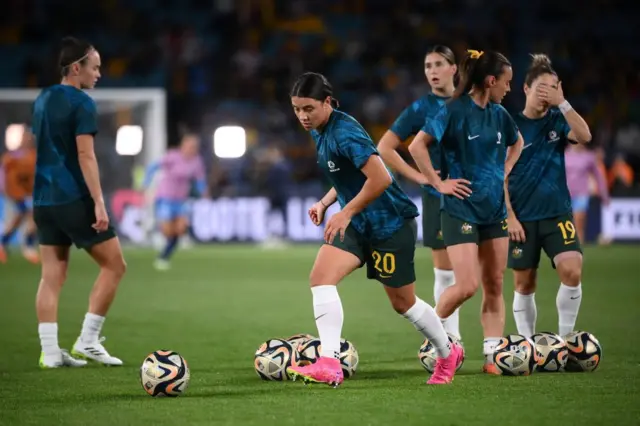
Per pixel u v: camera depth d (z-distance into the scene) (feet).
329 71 346.74
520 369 84.28
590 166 241.76
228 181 299.38
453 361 81.25
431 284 180.65
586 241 273.33
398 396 75.05
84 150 93.45
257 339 115.14
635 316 132.16
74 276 200.54
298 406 71.51
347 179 77.51
